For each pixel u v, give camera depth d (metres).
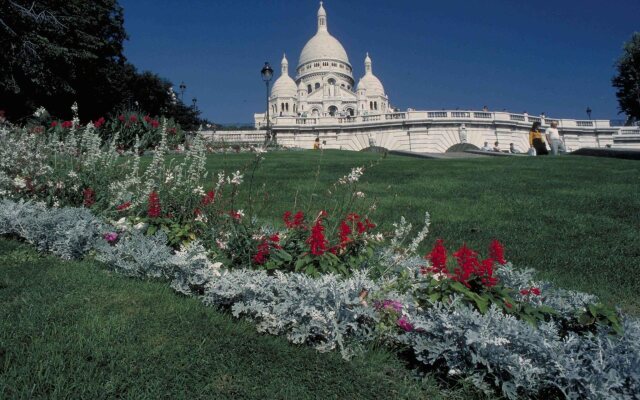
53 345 3.70
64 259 6.20
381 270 5.26
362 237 5.35
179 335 4.10
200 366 3.66
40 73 31.45
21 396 3.05
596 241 7.77
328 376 3.66
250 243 5.36
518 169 16.77
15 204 7.38
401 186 12.95
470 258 4.37
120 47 44.62
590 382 3.34
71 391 3.19
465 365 3.69
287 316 4.24
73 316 4.29
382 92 125.50
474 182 13.71
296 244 5.46
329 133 61.47
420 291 4.64
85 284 5.11
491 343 3.57
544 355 3.59
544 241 7.82
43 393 3.14
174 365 3.61
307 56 126.56
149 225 6.51
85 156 9.01
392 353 4.04
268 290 4.48
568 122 63.50
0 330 3.90
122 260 5.58
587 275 6.36
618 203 10.28
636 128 63.34
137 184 8.23
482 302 4.08
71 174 8.05
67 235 6.19
